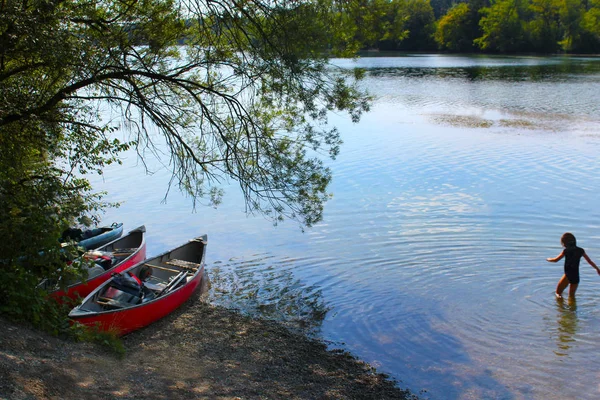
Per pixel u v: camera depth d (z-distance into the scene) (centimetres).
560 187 1755
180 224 1536
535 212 1527
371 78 5378
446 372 809
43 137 909
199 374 749
